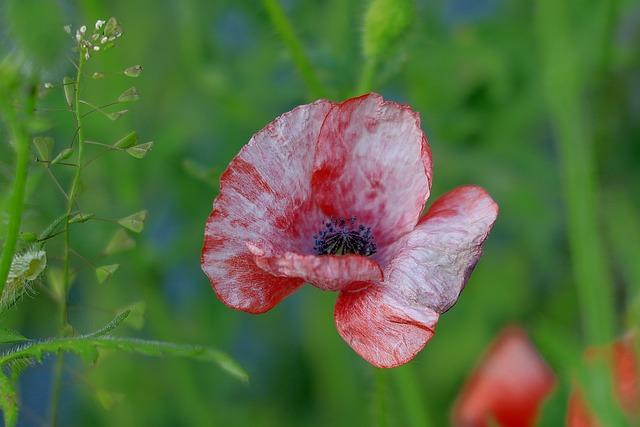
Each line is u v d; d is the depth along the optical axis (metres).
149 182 0.95
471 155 0.95
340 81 0.83
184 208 0.95
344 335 0.68
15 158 0.68
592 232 0.85
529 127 1.02
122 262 0.89
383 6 0.78
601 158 0.94
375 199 0.69
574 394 0.75
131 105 0.94
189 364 0.89
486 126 0.95
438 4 0.96
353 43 0.84
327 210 0.69
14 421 0.67
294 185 0.69
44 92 0.67
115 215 0.88
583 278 0.84
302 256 0.67
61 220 0.68
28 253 0.67
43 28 0.65
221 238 0.68
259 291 0.68
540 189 0.96
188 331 0.96
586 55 0.94
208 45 0.96
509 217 0.99
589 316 0.84
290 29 0.79
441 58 0.96
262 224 0.68
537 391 0.81
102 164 0.88
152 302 0.87
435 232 0.68
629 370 0.75
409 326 0.67
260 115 0.96
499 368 0.81
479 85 0.95
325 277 0.67
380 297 0.68
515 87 0.96
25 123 0.65
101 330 0.67
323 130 0.69
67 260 0.69
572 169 0.86
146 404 0.95
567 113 0.87
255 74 0.96
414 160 0.69
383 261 0.69
